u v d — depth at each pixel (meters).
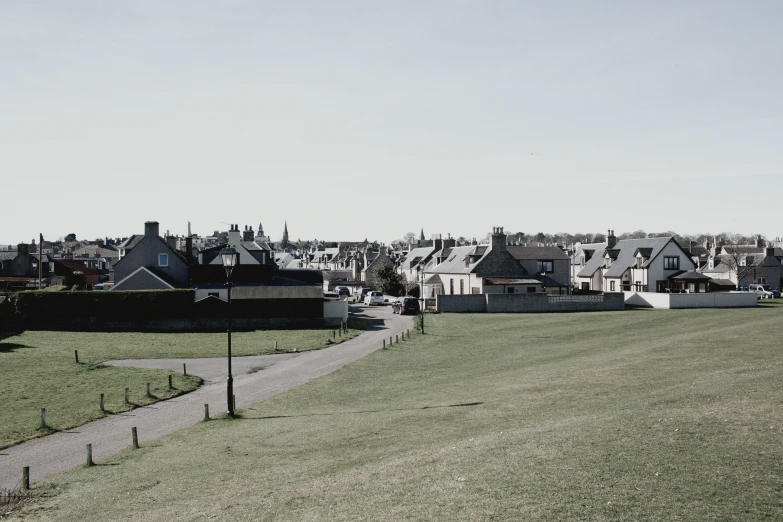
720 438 14.77
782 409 16.95
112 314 55.09
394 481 13.92
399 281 96.44
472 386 27.41
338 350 43.41
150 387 31.55
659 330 43.66
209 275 65.75
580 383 25.14
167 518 13.38
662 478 12.45
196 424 24.17
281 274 77.19
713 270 98.75
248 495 14.33
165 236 82.19
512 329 49.94
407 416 22.00
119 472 18.00
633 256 81.56
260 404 27.45
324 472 15.55
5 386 31.33
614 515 10.89
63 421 25.25
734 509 10.87
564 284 78.88
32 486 17.27
